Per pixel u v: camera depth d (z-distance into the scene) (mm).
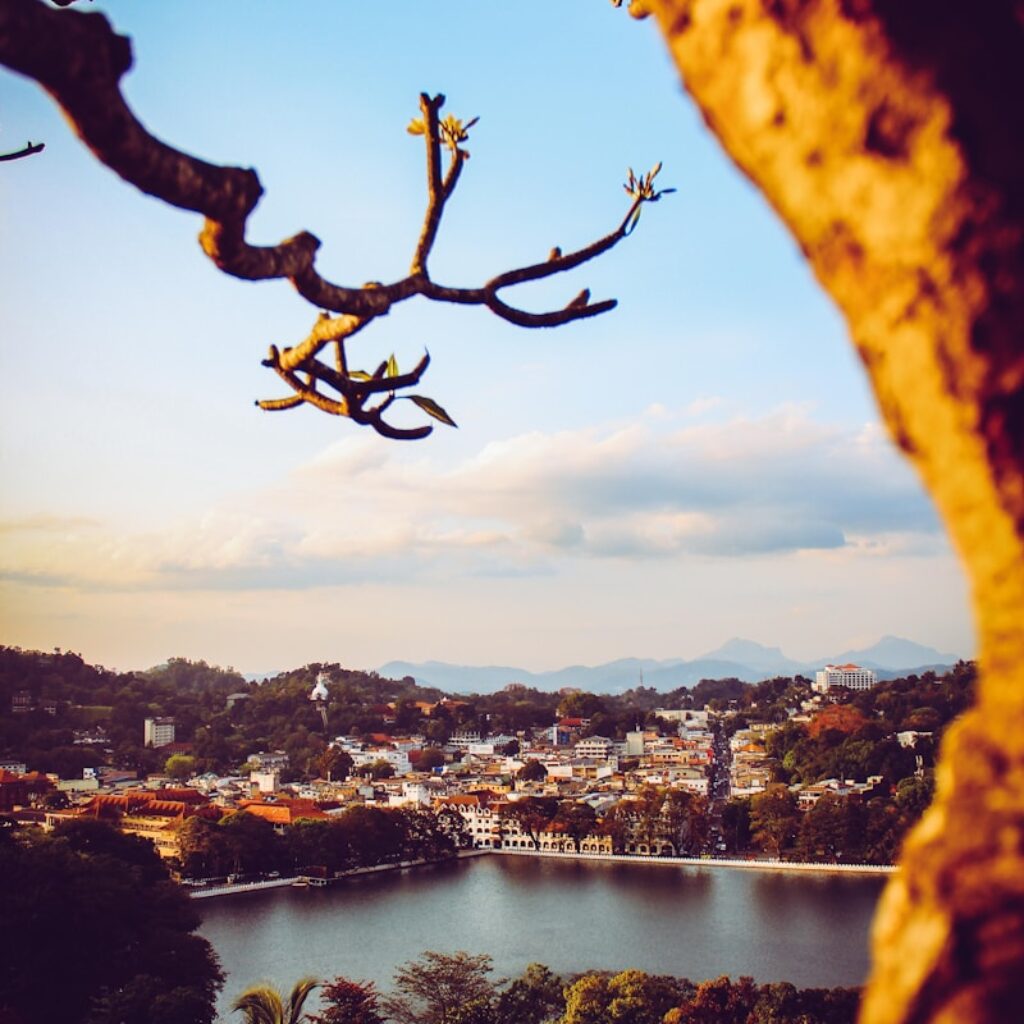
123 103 3209
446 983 64562
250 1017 34281
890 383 2543
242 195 3592
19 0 2855
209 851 114812
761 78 2539
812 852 128875
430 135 4777
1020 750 2279
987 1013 2178
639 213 5266
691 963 79625
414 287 4766
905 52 2311
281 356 5234
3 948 57750
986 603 2436
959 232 2289
